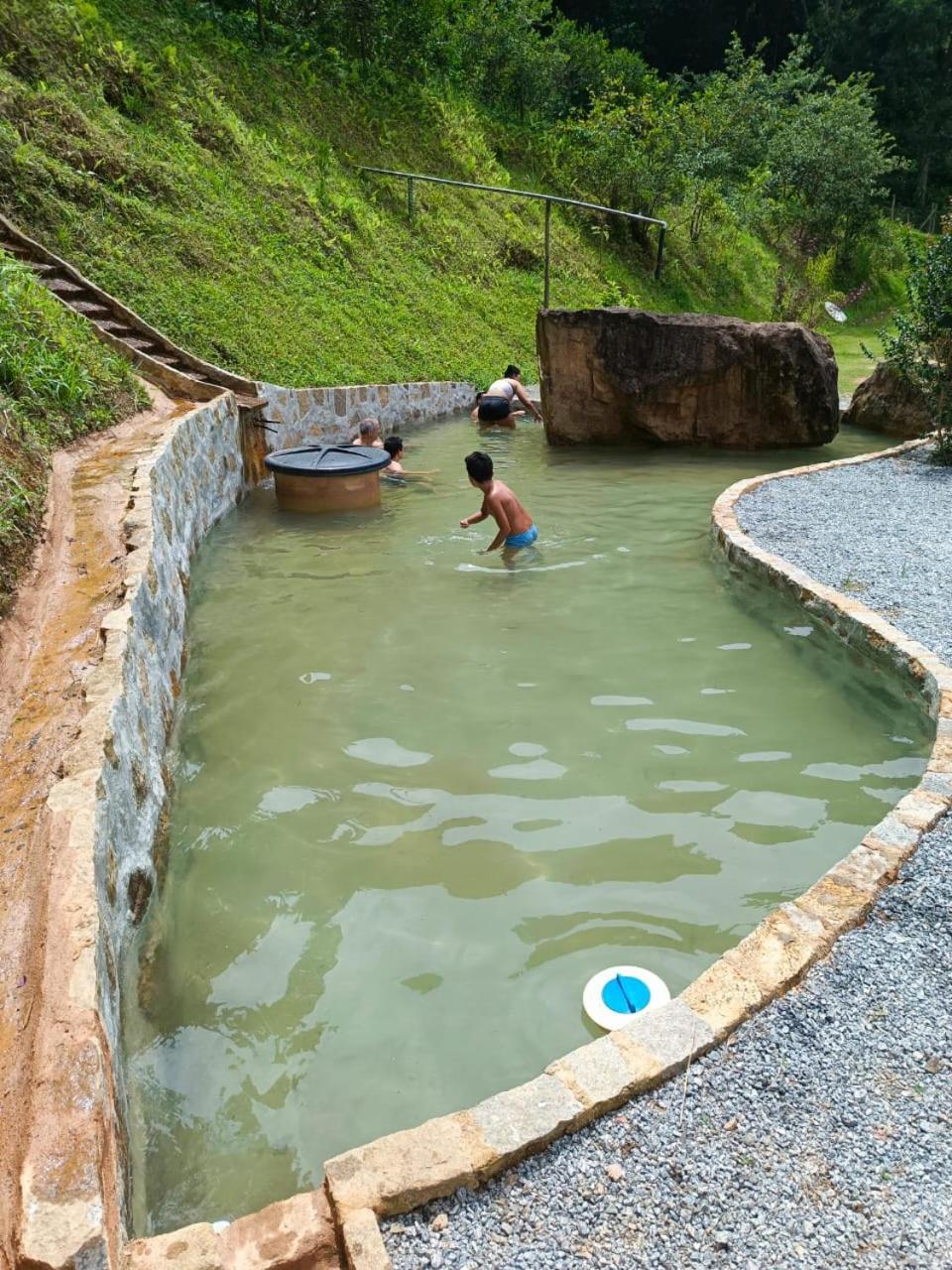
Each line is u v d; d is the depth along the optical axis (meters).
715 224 25.12
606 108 23.95
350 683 4.76
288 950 2.90
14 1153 1.74
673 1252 1.83
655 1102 2.18
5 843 2.57
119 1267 1.70
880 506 7.58
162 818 3.52
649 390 11.19
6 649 3.64
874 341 22.92
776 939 2.69
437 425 12.97
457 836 3.45
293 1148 2.24
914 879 2.98
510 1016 2.62
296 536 7.50
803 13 41.53
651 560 6.77
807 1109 2.16
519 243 19.09
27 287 7.48
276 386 9.97
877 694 4.68
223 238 12.34
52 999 2.02
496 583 6.26
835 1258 1.82
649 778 3.83
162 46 14.59
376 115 18.47
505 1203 1.94
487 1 23.80
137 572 4.27
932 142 42.16
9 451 5.18
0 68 11.32
